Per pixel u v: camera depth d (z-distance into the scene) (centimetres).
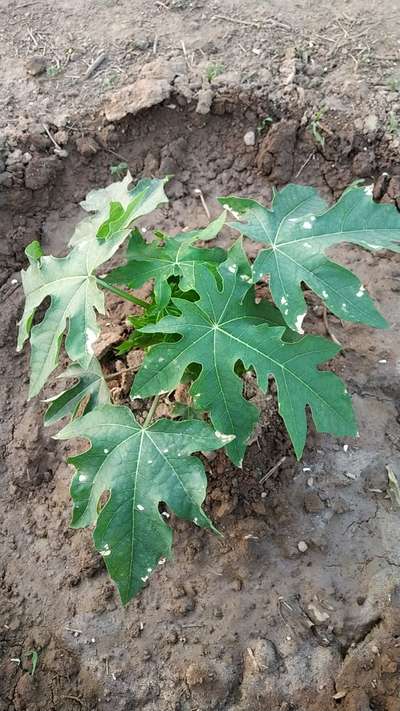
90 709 53
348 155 73
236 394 47
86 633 56
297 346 48
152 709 53
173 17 85
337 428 47
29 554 60
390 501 58
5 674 55
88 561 58
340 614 55
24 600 58
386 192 72
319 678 53
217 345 48
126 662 55
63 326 50
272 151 74
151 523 45
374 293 67
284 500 58
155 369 47
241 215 53
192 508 45
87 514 46
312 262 50
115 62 81
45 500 62
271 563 57
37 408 65
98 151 76
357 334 65
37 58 81
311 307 66
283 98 75
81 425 47
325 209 53
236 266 50
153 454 46
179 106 75
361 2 85
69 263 52
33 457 63
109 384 64
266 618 55
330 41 80
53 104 77
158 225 74
